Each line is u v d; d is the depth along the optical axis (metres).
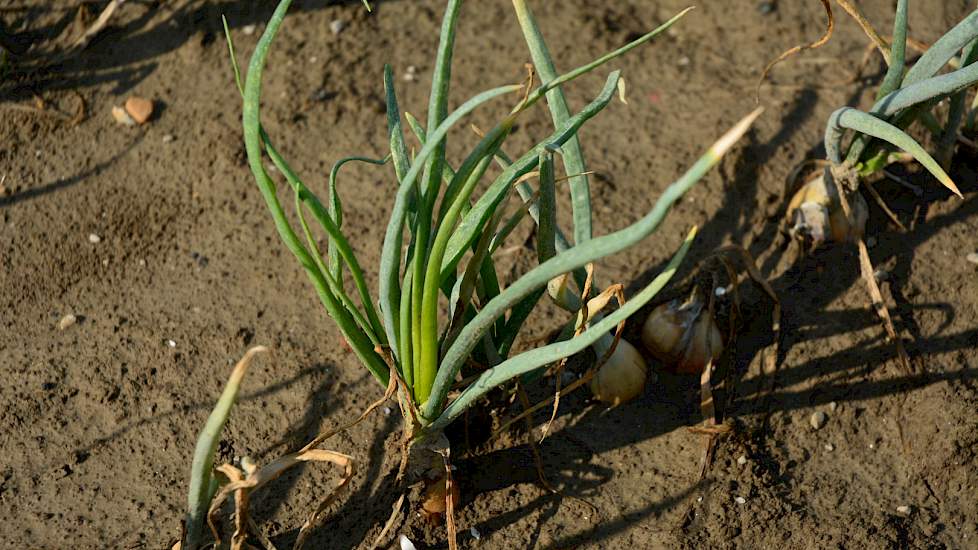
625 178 2.01
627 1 2.16
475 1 2.16
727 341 1.90
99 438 1.87
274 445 1.86
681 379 1.89
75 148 2.06
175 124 2.07
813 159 1.99
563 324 1.92
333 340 1.92
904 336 1.89
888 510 1.82
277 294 1.95
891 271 1.93
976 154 1.97
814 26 2.12
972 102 2.00
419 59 2.12
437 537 1.81
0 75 2.10
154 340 1.92
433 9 2.16
